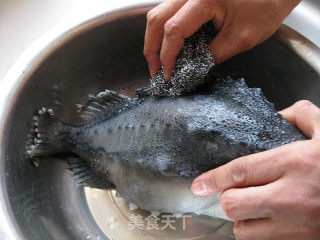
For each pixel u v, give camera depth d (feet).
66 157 1.28
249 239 0.87
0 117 1.04
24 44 1.51
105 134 1.13
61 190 1.25
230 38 1.04
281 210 0.76
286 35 1.21
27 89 1.14
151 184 1.07
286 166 0.76
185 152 0.99
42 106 1.23
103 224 1.24
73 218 1.22
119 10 1.27
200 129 0.96
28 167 1.12
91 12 1.27
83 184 1.22
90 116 1.29
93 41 1.30
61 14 1.62
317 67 1.17
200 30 1.02
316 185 0.74
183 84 1.03
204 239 1.20
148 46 1.07
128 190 1.15
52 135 1.20
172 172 1.01
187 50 1.01
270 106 1.00
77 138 1.20
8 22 1.58
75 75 1.34
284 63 1.26
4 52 1.48
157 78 1.09
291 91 1.29
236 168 0.82
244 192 0.80
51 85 1.26
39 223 1.03
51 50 1.20
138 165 1.06
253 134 0.93
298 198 0.75
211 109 0.99
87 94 1.41
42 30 1.56
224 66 1.37
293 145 0.79
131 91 1.49
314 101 1.23
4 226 0.88
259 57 1.30
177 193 1.05
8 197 0.95
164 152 1.01
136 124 1.07
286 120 0.96
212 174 0.87
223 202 0.84
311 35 1.34
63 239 1.08
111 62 1.41
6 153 1.02
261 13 1.02
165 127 1.02
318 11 1.38
